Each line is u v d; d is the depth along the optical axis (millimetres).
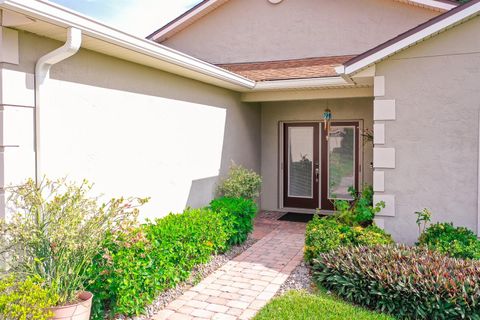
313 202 12031
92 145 5805
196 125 8531
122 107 6398
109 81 6125
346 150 11641
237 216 8039
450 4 10172
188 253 6031
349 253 5867
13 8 3990
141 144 6824
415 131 7227
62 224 4238
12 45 4656
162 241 5406
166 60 6469
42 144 4965
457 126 6988
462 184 7004
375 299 5152
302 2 11914
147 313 5055
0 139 4621
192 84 8367
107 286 4613
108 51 5812
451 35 6949
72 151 5461
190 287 5965
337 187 11766
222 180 9711
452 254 5934
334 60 11234
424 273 5074
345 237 6625
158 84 7270
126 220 4906
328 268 5789
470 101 6902
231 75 8500
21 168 4781
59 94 5270
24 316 3428
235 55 12594
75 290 4379
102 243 4602
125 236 4758
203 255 6523
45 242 4340
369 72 7453
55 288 4062
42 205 4547
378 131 7422
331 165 11812
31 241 4215
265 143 12242
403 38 6879
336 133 11727
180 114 7945
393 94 7312
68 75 5410
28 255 4367
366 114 11180
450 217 7090
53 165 5160
